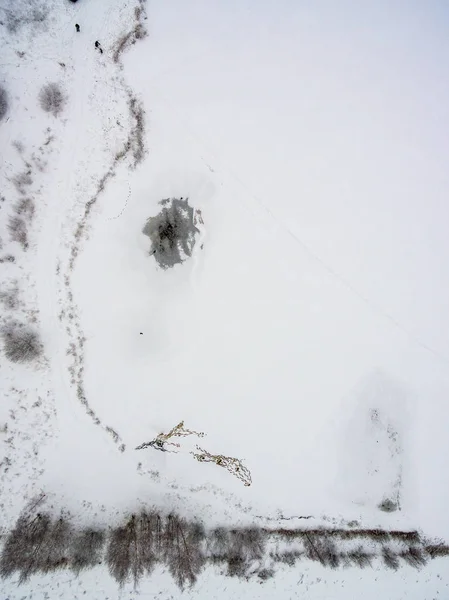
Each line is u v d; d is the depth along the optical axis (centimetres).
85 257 2208
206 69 2284
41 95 2166
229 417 2242
